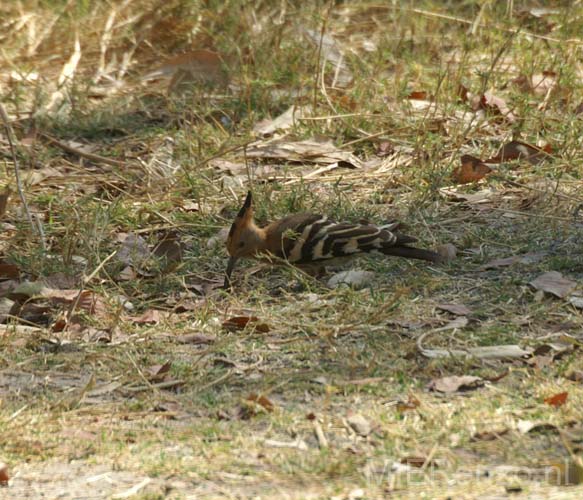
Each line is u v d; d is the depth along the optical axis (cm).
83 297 1070
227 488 717
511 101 1664
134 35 1938
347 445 775
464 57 1720
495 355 920
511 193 1372
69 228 1238
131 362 938
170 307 1095
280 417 823
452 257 1171
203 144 1538
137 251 1220
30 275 1175
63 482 739
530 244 1207
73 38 1966
